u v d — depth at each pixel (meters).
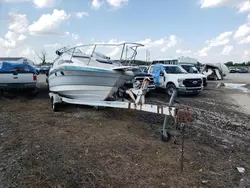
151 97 12.70
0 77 10.16
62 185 3.47
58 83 8.20
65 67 7.43
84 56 8.23
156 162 4.34
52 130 5.95
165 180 3.75
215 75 29.69
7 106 8.96
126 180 3.69
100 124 6.64
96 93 7.39
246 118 8.46
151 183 3.64
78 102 7.52
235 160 4.69
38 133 5.68
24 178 3.62
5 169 3.90
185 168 4.18
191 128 6.73
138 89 6.37
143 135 5.84
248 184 3.79
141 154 4.65
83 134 5.69
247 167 4.40
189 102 11.69
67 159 4.29
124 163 4.24
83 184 3.52
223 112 9.46
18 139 5.24
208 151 5.04
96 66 7.23
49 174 3.74
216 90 17.97
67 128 6.15
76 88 7.61
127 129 6.25
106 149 4.81
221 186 3.68
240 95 15.05
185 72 14.26
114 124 6.70
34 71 10.81
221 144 5.58
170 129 6.50
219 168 4.29
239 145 5.59
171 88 13.38
